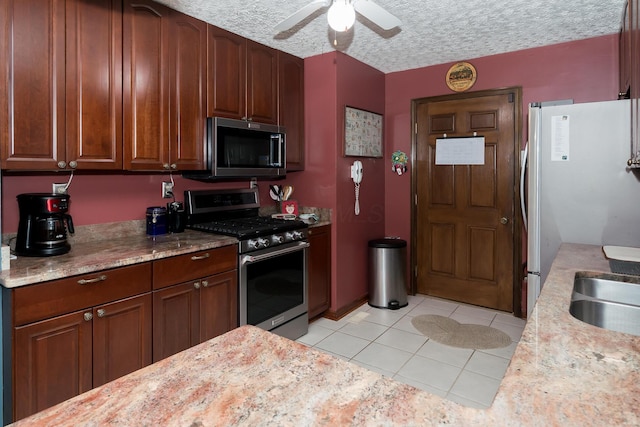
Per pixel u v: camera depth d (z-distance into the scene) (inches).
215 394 30.2
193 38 99.3
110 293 73.4
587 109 87.7
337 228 133.4
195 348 38.5
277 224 113.4
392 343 115.4
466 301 147.7
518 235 135.2
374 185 154.1
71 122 77.2
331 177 132.2
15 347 61.8
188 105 98.6
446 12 98.5
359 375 33.3
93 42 79.9
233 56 110.0
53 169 75.0
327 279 132.6
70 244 88.7
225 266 96.0
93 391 30.7
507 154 135.9
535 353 37.9
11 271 65.4
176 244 90.2
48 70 73.7
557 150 91.1
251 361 35.8
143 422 26.7
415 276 157.9
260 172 116.3
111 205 97.4
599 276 67.0
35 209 74.7
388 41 120.4
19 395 62.4
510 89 132.8
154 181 106.3
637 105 65.7
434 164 151.1
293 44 121.0
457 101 144.4
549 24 107.1
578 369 34.4
